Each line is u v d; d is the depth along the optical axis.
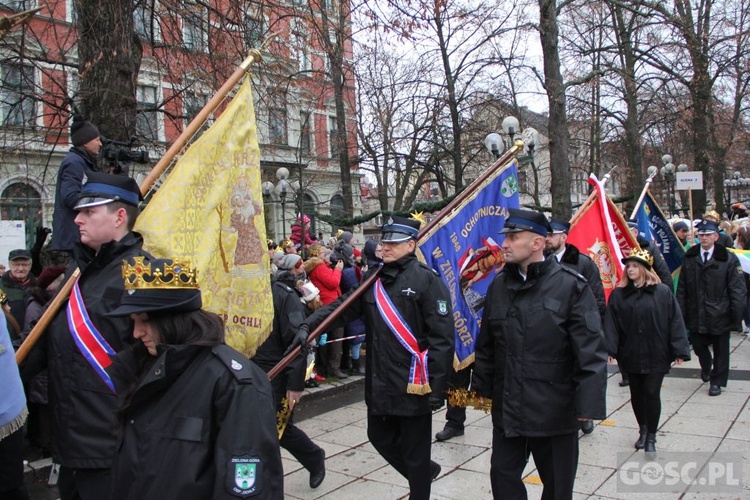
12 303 5.82
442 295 3.99
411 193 23.58
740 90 22.09
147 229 3.24
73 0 6.96
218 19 8.48
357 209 30.41
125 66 6.21
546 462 3.55
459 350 4.92
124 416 2.08
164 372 1.96
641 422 5.69
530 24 13.80
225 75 8.55
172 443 1.95
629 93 18.86
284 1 9.09
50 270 5.32
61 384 2.94
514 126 12.63
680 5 15.87
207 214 3.48
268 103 10.04
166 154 3.41
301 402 7.77
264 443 1.95
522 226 3.52
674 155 24.91
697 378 8.39
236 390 1.98
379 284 4.13
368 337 4.13
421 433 3.99
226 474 1.87
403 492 4.74
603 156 24.83
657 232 10.22
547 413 3.43
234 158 3.70
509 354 3.54
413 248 4.18
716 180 22.58
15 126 8.81
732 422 6.27
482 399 3.94
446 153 22.12
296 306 4.67
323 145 26.42
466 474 5.04
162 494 1.91
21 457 3.41
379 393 3.99
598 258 7.41
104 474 2.87
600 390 3.31
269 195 21.34
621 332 5.70
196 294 2.08
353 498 4.64
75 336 2.90
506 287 3.68
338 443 6.03
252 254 3.75
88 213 2.94
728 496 4.43
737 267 7.40
